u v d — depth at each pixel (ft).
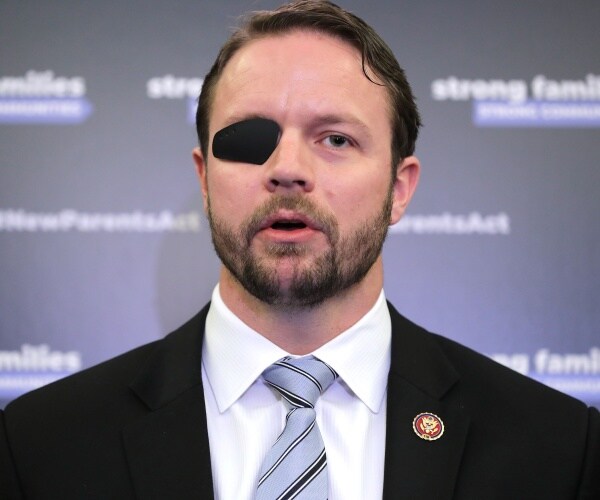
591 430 4.94
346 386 4.91
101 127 6.92
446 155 6.95
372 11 7.01
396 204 5.37
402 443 4.70
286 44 4.96
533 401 5.03
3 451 4.77
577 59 6.97
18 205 6.86
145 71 6.95
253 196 4.67
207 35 6.98
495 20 7.02
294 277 4.59
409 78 6.97
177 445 4.67
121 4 6.98
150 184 6.92
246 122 4.76
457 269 6.93
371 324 4.98
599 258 6.91
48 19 6.94
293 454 4.55
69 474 4.65
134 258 6.91
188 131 6.95
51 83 6.91
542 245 6.93
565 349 6.89
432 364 5.10
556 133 6.95
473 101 6.97
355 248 4.75
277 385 4.79
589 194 6.93
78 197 6.89
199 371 4.97
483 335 6.91
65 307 6.86
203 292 6.92
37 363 6.84
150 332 6.89
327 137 4.82
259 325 4.88
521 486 4.68
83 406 4.90
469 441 4.80
